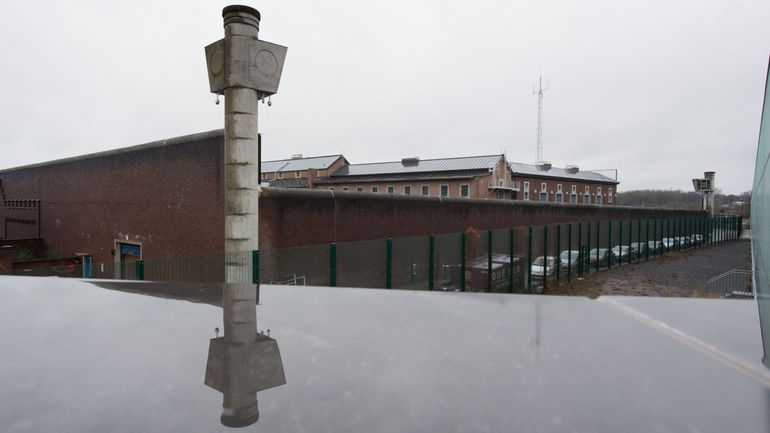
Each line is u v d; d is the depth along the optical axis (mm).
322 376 996
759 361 1043
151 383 959
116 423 760
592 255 21953
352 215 13562
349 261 11102
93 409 818
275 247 11438
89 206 17328
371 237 14148
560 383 923
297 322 1504
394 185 63594
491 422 743
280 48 8727
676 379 931
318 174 70938
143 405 842
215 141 12070
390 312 1655
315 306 1758
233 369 1039
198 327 1453
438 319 1521
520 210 21578
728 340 1202
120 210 15672
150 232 14312
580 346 1172
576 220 26391
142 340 1295
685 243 33906
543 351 1141
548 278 17781
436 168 62938
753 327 1317
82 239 17797
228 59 8281
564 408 802
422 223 16062
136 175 14820
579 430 713
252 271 8445
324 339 1294
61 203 19125
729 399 833
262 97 8820
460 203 17797
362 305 1793
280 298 1969
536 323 1430
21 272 13750
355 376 989
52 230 19828
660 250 29062
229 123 8461
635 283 17922
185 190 12992
